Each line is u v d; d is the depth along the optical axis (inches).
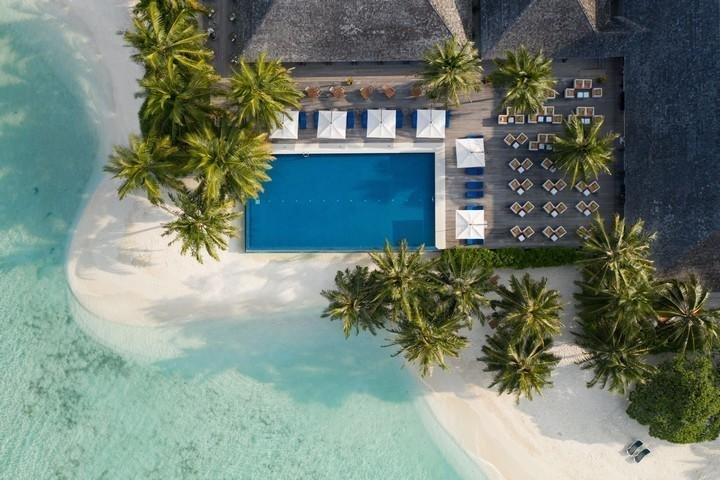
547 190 1047.6
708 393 954.7
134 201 1066.1
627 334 933.2
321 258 1068.5
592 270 949.2
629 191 1013.8
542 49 997.8
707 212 934.4
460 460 1071.0
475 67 953.5
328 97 1051.9
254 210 1061.8
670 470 1064.2
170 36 865.5
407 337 895.1
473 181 1051.9
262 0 970.7
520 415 1069.1
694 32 939.3
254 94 850.1
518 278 1059.9
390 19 970.7
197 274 1068.5
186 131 901.8
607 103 1055.0
